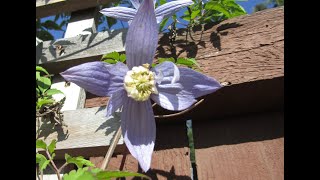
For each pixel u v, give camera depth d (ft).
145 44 0.38
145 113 0.38
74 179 0.31
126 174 0.34
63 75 0.35
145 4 0.36
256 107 0.51
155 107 0.50
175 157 0.50
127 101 0.38
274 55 0.48
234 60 0.50
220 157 0.50
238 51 0.51
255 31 0.51
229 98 0.49
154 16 0.37
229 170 0.48
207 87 0.37
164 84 0.38
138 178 0.48
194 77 0.37
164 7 0.45
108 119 0.51
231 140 0.51
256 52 0.49
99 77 0.36
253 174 0.47
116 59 0.52
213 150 0.51
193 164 0.52
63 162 0.51
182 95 0.37
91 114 0.52
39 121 0.53
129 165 0.49
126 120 0.37
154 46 0.38
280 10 0.52
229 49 0.51
